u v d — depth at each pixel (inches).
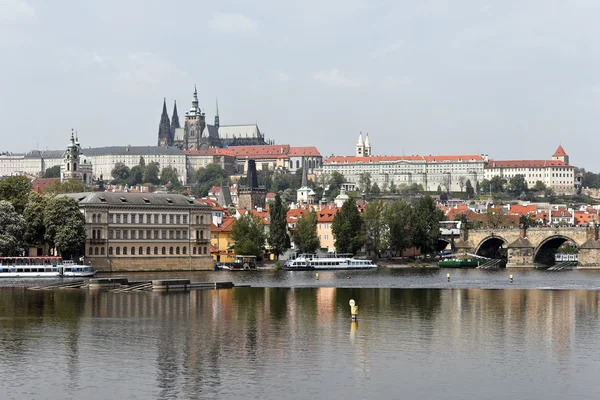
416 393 5821.9
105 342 7327.8
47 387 5895.7
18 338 7490.2
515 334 7844.5
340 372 6323.8
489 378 6190.9
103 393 5767.7
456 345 7298.2
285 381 6072.8
